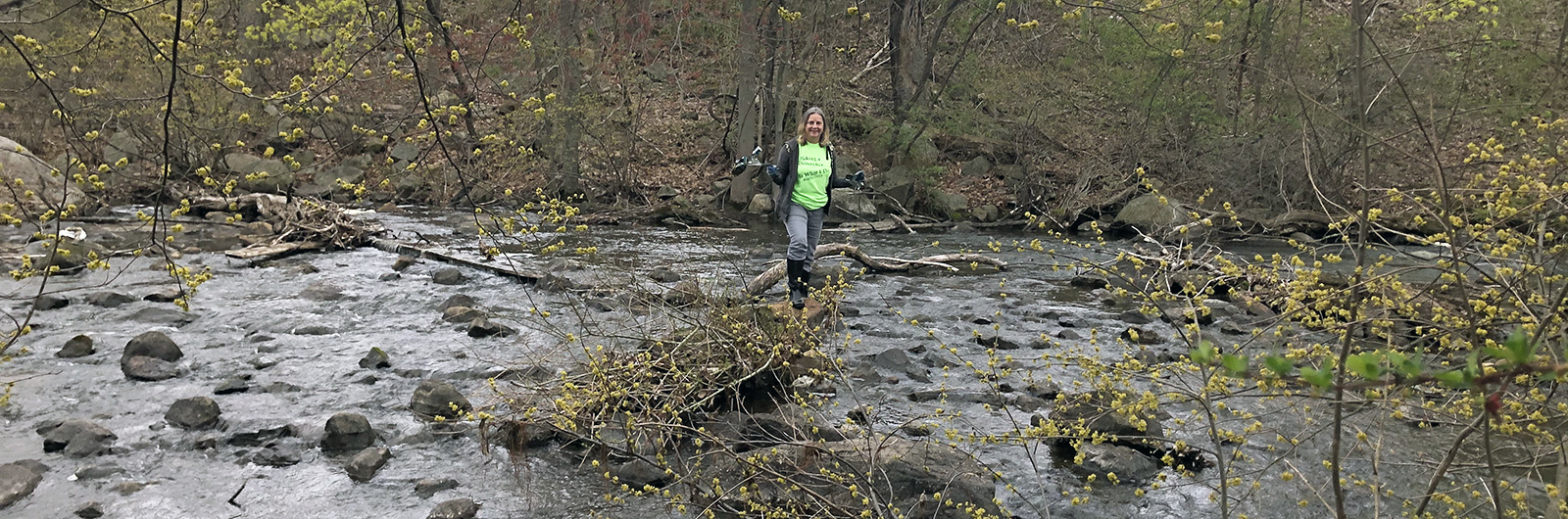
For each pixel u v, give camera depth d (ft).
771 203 68.28
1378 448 10.95
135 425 19.70
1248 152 61.52
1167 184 66.08
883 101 82.69
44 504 15.84
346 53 15.20
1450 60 39.52
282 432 19.33
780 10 20.51
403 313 30.94
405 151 71.67
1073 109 76.33
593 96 68.08
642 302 26.35
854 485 14.40
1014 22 13.53
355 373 23.70
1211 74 64.85
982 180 74.79
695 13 69.97
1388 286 12.68
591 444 18.28
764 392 21.88
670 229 59.67
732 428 18.94
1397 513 15.20
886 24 85.92
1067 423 17.74
